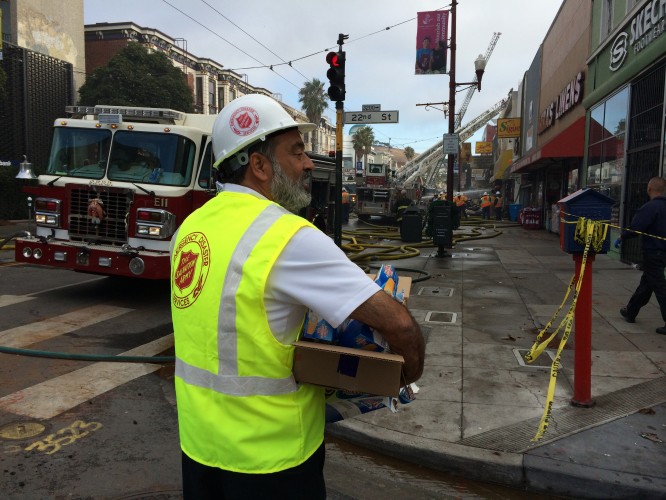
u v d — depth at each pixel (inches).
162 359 210.2
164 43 1561.3
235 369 55.0
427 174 2110.0
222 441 55.6
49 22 1055.0
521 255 531.5
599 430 147.7
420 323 263.1
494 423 153.6
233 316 54.3
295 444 56.4
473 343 229.1
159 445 147.8
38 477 129.7
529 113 1072.2
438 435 146.9
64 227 302.5
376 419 157.4
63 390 182.7
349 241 653.9
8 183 842.2
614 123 484.4
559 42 755.4
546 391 175.8
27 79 948.6
